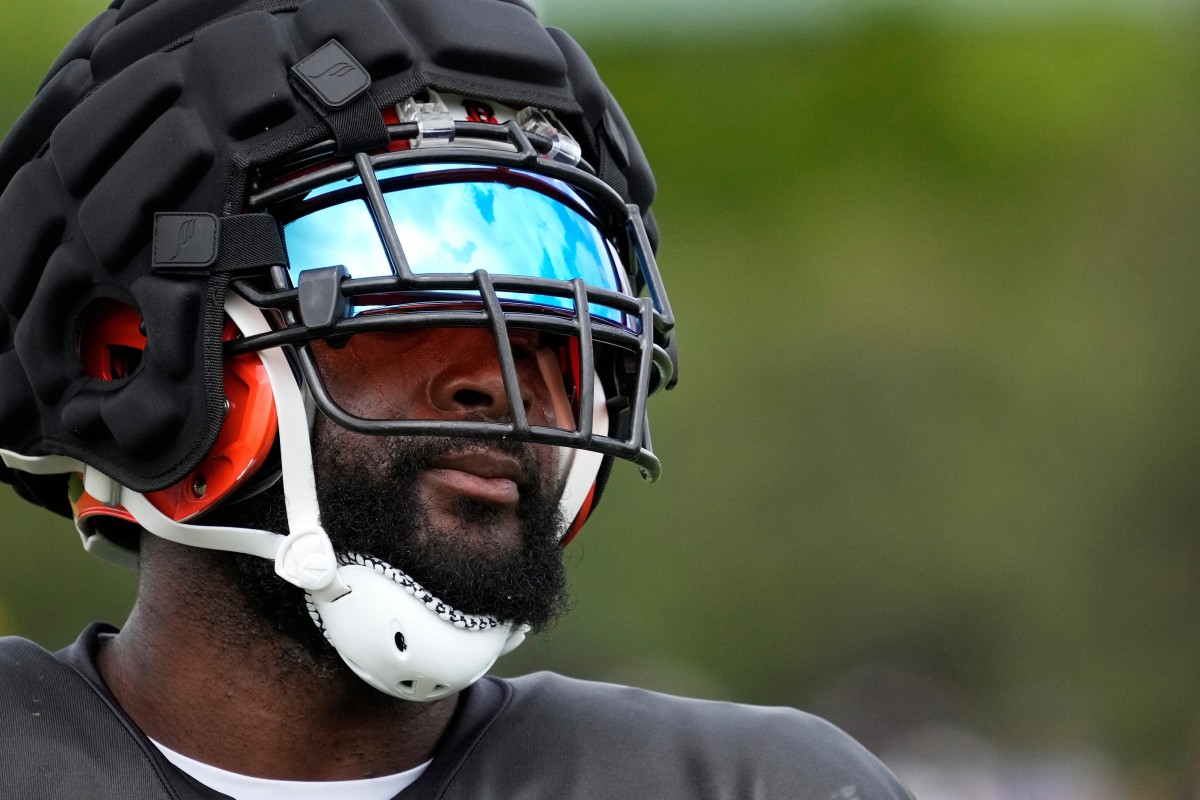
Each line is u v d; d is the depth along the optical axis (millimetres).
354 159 4891
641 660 39281
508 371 4668
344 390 4891
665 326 5363
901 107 51375
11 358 5285
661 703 5652
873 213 50406
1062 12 49812
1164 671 39656
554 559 5066
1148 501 41219
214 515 4992
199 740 4992
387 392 4914
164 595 5105
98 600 24594
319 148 4953
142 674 5109
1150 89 47781
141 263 4895
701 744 5445
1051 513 41906
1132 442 42031
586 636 38438
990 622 41562
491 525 4898
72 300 5070
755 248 50344
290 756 5000
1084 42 49469
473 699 5461
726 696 40375
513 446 4957
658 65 51875
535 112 5305
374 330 4695
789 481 43094
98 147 4969
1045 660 40844
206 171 4871
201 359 4766
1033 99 49656
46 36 31141
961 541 42031
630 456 4941
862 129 51281
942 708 40656
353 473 4805
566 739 5383
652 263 5480
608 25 51594
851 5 51625
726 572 41406
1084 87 49281
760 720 5609
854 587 41562
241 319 4832
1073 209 47781
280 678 4977
